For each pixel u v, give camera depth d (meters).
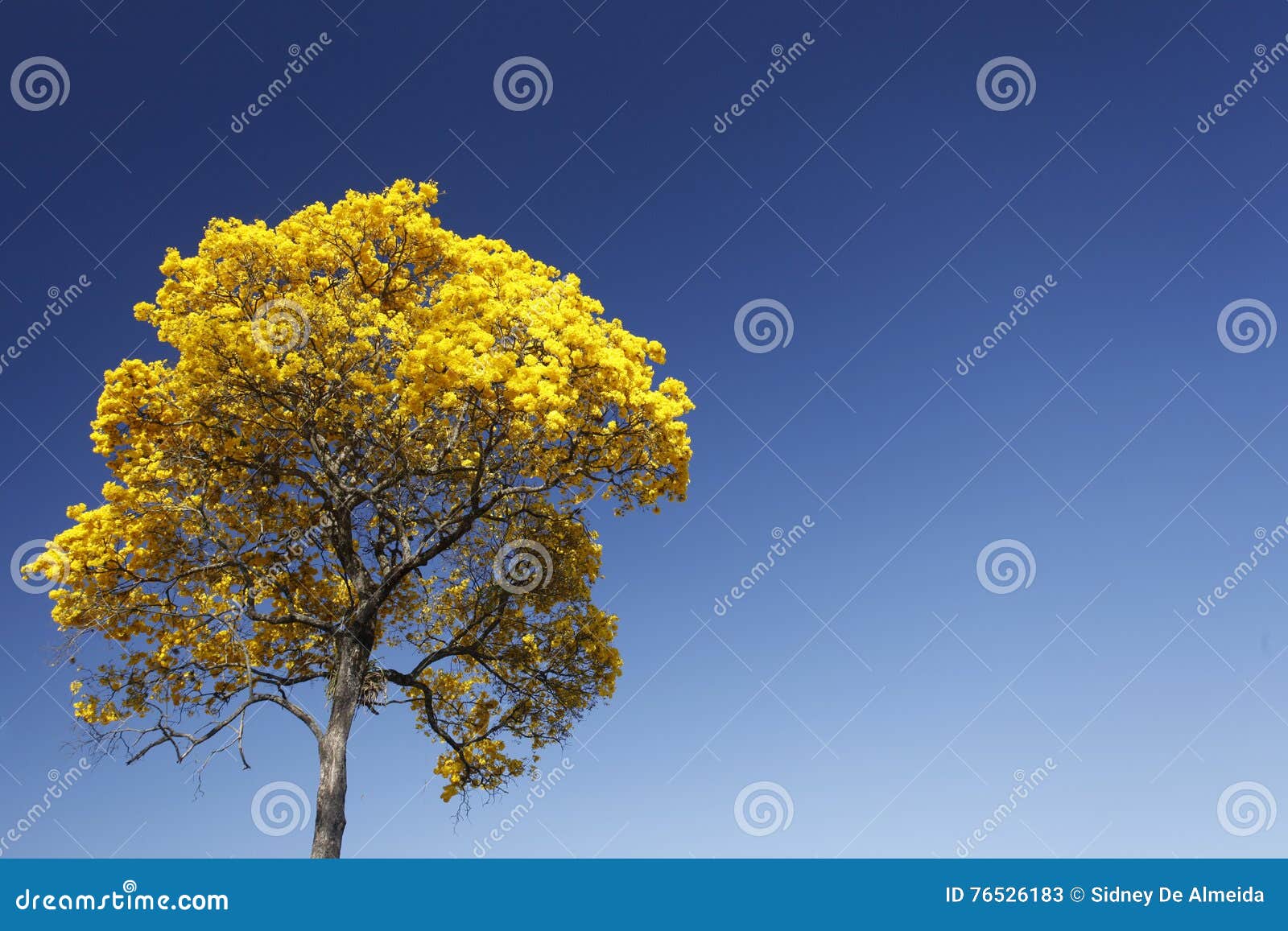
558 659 19.73
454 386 15.74
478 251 17.69
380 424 17.88
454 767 20.53
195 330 15.70
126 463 18.09
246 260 17.56
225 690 18.70
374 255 19.12
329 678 18.33
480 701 21.03
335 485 17.69
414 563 17.67
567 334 16.19
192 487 18.27
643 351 17.19
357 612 17.64
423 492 18.08
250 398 16.83
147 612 17.97
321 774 16.17
